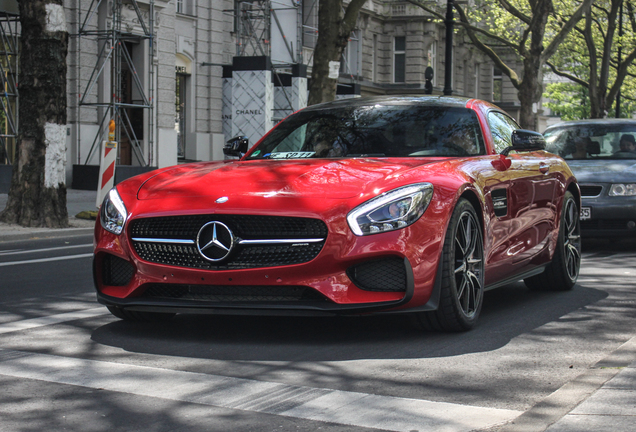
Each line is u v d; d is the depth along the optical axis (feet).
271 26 98.02
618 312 18.86
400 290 14.49
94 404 11.51
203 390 12.15
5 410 11.28
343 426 10.44
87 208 54.54
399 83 135.44
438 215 14.92
